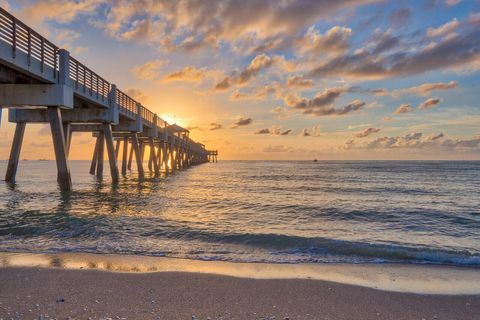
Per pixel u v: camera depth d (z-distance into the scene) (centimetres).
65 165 1806
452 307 432
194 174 5088
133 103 3152
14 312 384
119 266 586
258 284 503
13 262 601
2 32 1193
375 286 505
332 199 1897
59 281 496
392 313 410
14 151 2502
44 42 1484
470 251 751
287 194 2166
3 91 1573
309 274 561
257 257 669
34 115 2442
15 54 1259
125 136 4003
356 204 1661
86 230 894
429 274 571
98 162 3347
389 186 2936
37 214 1159
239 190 2420
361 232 982
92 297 435
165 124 4978
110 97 2419
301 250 725
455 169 7719
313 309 414
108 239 805
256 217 1221
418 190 2567
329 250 723
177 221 1066
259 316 389
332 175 5000
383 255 690
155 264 606
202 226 1002
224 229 960
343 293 472
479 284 522
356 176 4722
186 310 401
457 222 1181
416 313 412
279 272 570
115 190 2211
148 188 2430
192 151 9725
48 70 1521
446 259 664
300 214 1312
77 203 1500
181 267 589
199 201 1688
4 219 1053
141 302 422
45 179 3284
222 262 630
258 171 6638
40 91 1582
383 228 1057
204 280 515
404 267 612
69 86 1688
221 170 7175
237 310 405
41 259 623
